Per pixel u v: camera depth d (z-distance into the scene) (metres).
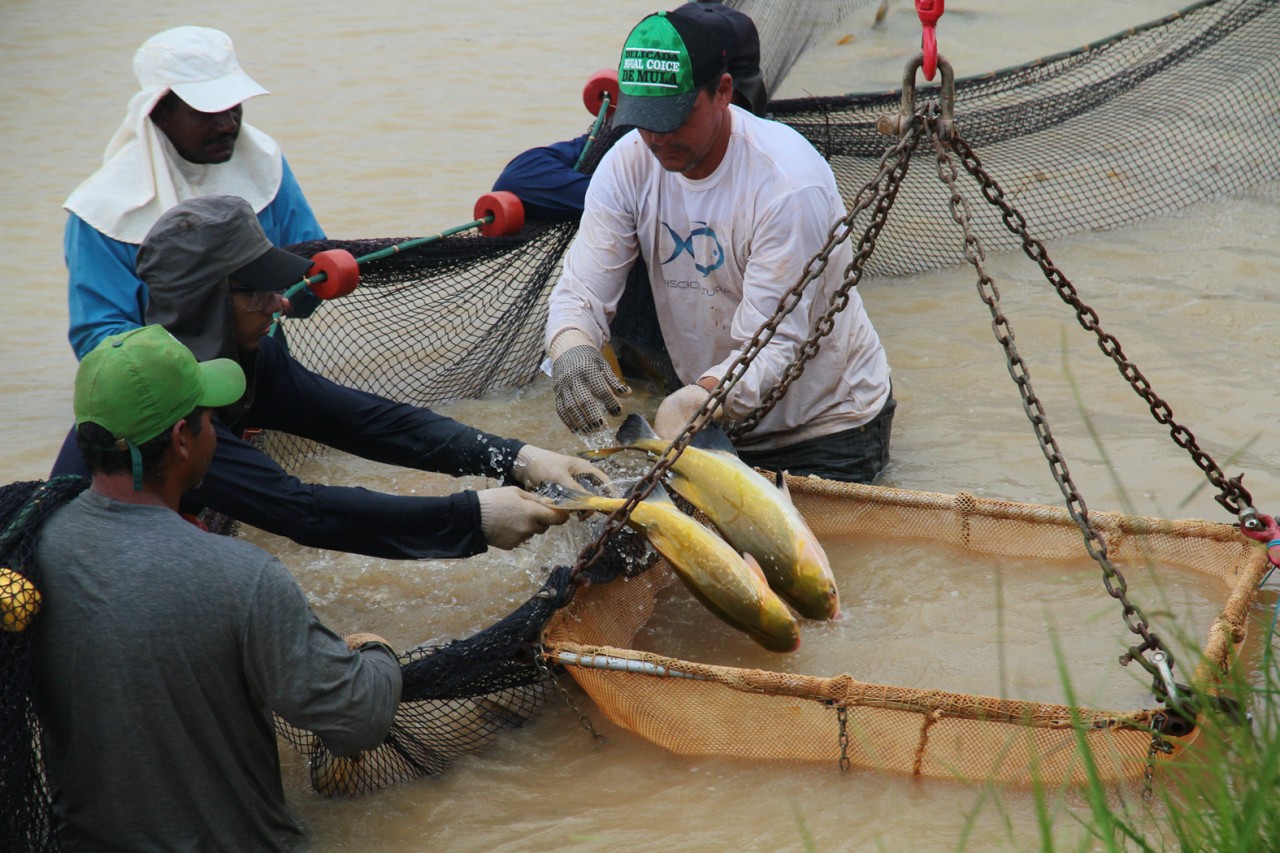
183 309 3.48
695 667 3.38
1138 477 4.93
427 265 5.48
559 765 3.56
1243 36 7.97
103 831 2.89
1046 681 3.70
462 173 8.50
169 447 2.84
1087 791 3.16
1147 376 5.72
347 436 4.21
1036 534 4.38
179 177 4.77
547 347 4.67
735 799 3.35
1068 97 7.37
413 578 4.54
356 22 12.05
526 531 3.79
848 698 3.26
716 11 5.43
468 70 10.72
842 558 4.45
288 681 2.88
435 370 5.98
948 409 5.61
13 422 5.54
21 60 10.92
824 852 3.11
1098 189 7.82
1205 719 3.04
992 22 11.44
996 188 3.63
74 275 4.54
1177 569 4.26
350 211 7.85
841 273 4.53
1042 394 5.68
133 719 2.79
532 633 3.59
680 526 3.66
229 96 4.61
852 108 6.85
